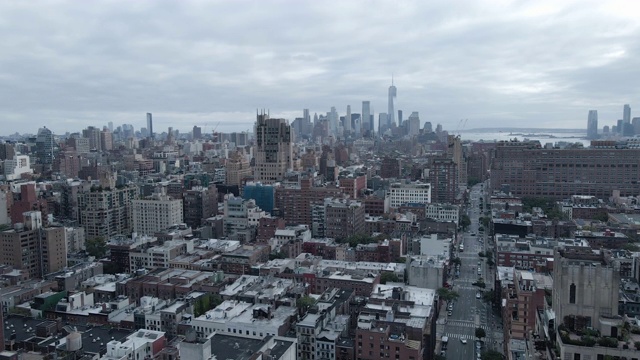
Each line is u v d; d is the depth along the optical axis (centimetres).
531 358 15188
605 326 13338
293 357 19975
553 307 15750
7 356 17988
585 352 12788
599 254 17562
